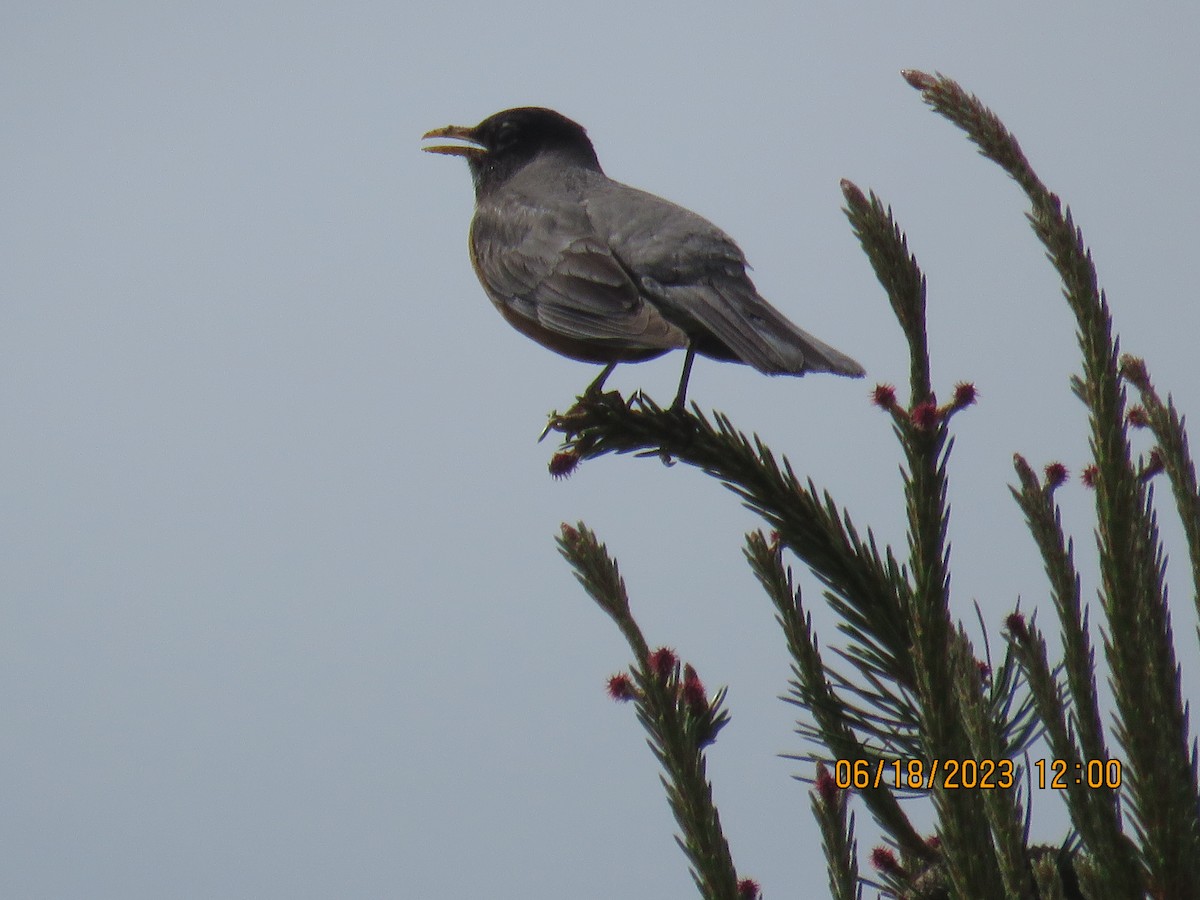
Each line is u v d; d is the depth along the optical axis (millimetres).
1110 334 5605
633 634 5836
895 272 5805
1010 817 4996
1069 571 5668
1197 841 5062
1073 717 5523
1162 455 6137
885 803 6180
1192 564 5941
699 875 5359
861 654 6316
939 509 5391
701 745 5664
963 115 5949
